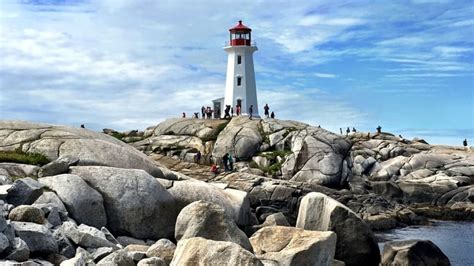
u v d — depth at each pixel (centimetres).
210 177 4753
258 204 4275
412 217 4303
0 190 1625
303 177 5197
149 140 6009
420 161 5569
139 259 1297
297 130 5788
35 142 2191
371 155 5769
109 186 1875
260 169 5375
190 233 1462
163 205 1948
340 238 2047
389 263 2055
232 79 7656
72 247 1367
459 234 3728
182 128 6169
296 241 1547
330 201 2095
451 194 4925
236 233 1483
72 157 2067
